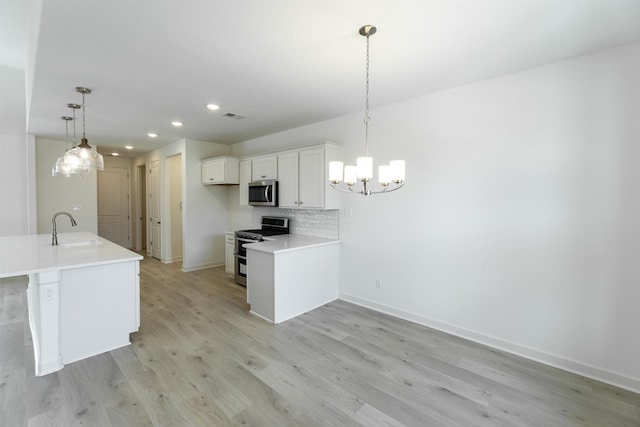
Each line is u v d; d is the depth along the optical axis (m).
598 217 2.29
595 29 1.96
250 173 4.96
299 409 1.97
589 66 2.29
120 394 2.09
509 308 2.72
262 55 2.32
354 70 2.59
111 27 1.93
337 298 4.10
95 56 2.31
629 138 2.16
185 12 1.78
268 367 2.45
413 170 3.30
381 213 3.60
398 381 2.28
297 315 3.53
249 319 3.41
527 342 2.63
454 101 2.98
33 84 2.82
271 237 4.26
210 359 2.56
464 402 2.05
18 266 2.31
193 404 2.00
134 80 2.76
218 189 5.99
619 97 2.19
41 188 5.26
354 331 3.12
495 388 2.20
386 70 2.59
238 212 5.91
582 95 2.33
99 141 5.63
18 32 3.24
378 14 1.80
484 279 2.85
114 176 7.46
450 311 3.08
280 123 4.30
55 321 2.35
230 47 2.19
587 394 2.13
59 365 2.38
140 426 1.80
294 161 4.21
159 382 2.23
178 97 3.21
